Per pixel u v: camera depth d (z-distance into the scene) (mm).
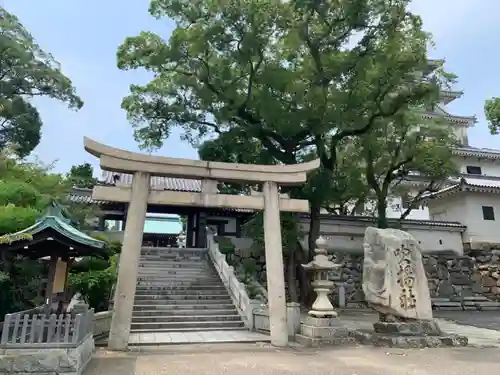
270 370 8227
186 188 28469
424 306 12422
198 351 10352
